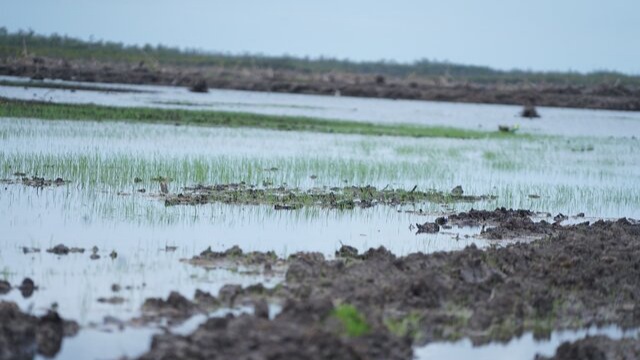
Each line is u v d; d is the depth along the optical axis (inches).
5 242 893.2
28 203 1099.3
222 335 571.5
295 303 629.6
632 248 959.0
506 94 5374.0
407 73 6638.8
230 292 706.8
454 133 2669.8
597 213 1286.9
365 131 2527.1
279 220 1084.5
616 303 778.8
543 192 1466.5
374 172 1577.3
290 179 1423.5
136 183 1277.1
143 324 650.2
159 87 4480.8
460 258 823.1
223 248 910.4
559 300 764.6
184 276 786.2
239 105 3437.5
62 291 724.7
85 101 2844.5
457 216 1162.6
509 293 748.6
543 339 686.5
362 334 600.4
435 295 729.0
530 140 2603.3
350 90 5182.1
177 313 673.6
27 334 605.6
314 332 565.0
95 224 999.6
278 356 540.1
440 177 1582.2
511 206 1307.8
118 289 733.9
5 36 5492.1
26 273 776.9
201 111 2770.7
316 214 1135.6
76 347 603.8
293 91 5088.6
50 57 4975.4
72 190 1197.7
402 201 1282.0
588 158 2114.9
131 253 868.0
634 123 3885.3
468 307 724.7
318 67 6683.1
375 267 794.8
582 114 4468.5
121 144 1769.2
